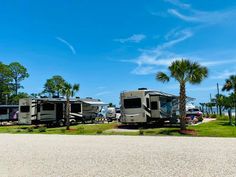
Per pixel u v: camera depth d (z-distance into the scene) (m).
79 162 8.12
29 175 6.61
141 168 7.08
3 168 7.48
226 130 18.64
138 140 13.97
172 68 18.41
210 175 6.23
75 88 23.67
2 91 70.19
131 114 22.95
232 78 35.03
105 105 34.00
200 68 18.20
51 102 28.08
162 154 9.20
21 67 72.50
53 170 7.09
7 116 35.41
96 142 13.45
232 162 7.62
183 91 18.56
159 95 23.56
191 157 8.51
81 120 30.98
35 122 27.03
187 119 25.28
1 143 13.82
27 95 73.00
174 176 6.19
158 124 25.12
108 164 7.71
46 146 12.22
